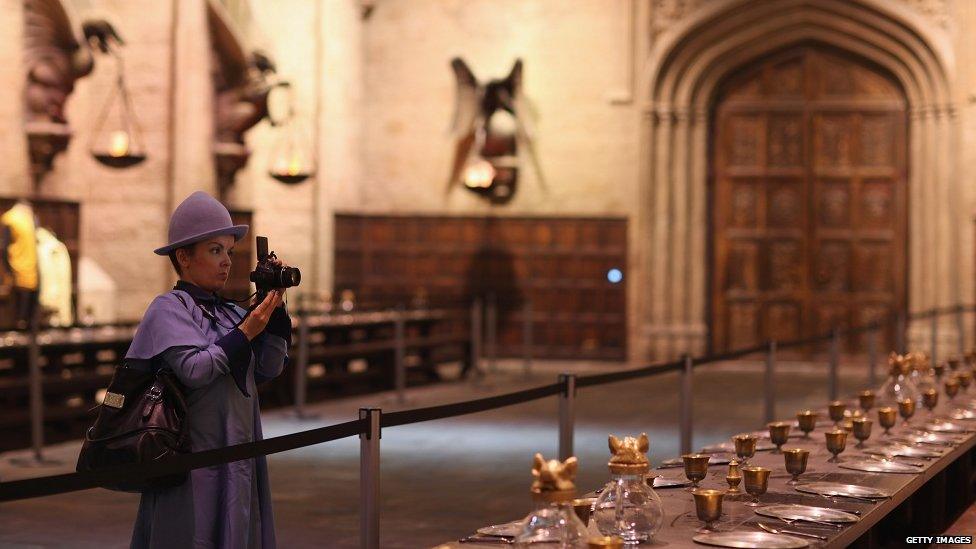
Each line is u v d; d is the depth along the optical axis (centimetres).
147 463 367
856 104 2056
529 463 1024
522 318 2114
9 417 1076
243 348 416
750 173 2095
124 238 1669
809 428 632
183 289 435
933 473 563
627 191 2078
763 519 423
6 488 319
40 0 1464
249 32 1820
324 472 966
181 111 1691
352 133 2136
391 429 1242
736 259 2103
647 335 2062
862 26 1998
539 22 2106
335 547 696
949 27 1961
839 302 2072
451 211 2145
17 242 1286
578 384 669
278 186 1986
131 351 416
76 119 1639
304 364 1332
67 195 1598
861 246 2062
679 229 2073
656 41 2062
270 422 1295
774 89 2086
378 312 1722
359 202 2170
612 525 384
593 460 1029
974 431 683
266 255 438
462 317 2052
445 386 1725
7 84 1461
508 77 2088
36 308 1241
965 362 1038
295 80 1989
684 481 490
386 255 2150
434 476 955
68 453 1044
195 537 405
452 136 2109
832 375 1259
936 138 1984
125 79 1670
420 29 2153
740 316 2105
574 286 2097
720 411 1411
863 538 468
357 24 2148
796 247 2084
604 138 2086
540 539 328
